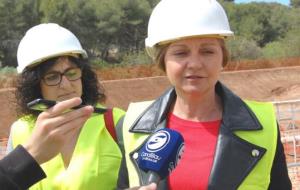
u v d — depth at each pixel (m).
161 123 2.81
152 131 2.81
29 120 3.38
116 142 3.21
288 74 39.25
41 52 3.28
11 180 1.82
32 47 3.32
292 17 74.69
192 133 2.74
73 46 3.34
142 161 2.33
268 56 54.31
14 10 51.66
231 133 2.66
